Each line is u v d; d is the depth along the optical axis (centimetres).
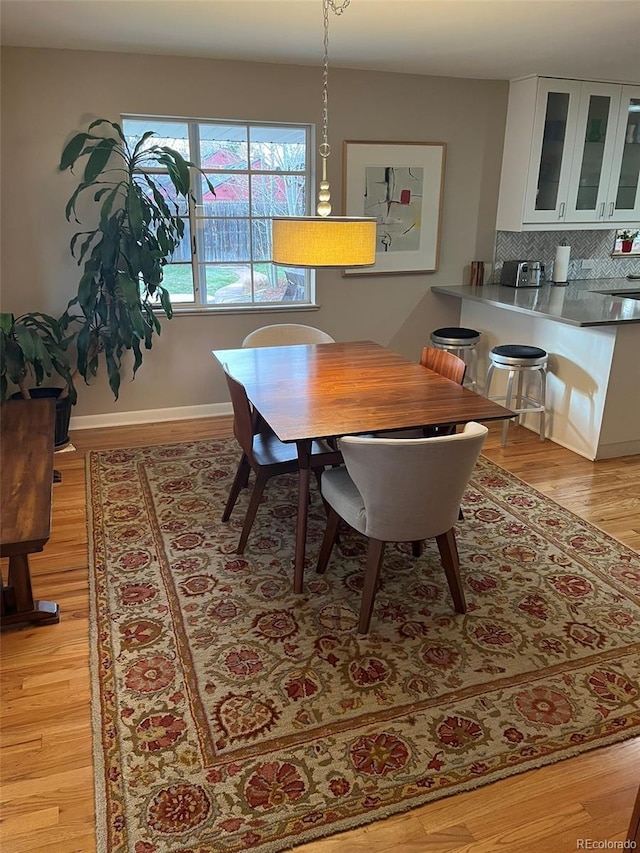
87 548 286
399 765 177
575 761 179
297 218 242
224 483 353
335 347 352
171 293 441
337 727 190
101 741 184
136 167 403
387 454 200
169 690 204
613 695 202
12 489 231
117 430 434
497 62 400
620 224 498
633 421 385
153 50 373
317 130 432
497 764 177
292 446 284
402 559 282
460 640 228
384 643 227
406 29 326
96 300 383
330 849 154
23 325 363
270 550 287
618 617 241
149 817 162
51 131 378
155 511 321
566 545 291
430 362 316
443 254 492
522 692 203
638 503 332
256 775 174
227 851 154
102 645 224
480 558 281
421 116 452
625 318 351
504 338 459
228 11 297
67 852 153
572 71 426
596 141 467
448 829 159
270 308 456
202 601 250
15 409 321
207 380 458
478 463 384
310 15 302
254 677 210
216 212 437
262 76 408
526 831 159
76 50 370
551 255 523
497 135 475
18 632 231
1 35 338
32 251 393
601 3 283
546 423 423
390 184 458
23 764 177
